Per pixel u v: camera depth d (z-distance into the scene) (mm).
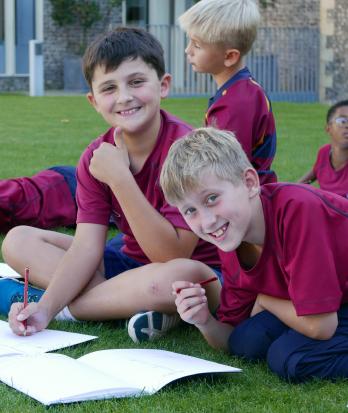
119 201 3422
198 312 3100
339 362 2916
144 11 21828
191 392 2773
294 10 19891
